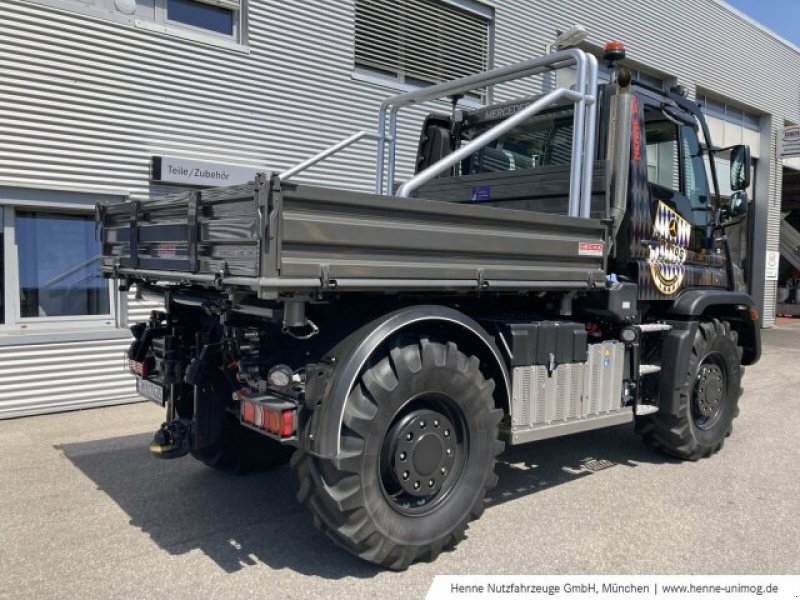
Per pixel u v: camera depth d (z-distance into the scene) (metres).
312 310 3.61
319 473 3.22
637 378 4.89
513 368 4.00
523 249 3.80
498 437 4.04
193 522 4.01
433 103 9.63
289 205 2.84
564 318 4.65
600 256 4.34
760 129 17.06
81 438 5.82
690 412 5.27
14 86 6.24
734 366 5.66
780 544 3.75
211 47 7.40
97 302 7.10
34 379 6.53
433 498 3.57
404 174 9.36
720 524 4.04
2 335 6.34
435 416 3.54
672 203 5.19
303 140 8.24
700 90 14.80
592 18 11.91
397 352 3.34
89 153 6.70
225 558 3.53
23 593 3.12
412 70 9.48
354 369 3.19
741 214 5.52
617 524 4.02
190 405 4.28
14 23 6.20
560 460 5.41
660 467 5.22
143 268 4.09
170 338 4.27
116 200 6.90
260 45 7.78
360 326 3.58
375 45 9.02
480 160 5.73
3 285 6.46
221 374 4.16
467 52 10.16
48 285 6.77
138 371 4.53
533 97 5.33
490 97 10.38
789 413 7.27
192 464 5.15
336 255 3.01
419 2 9.48
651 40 13.16
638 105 4.77
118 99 6.83
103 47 6.70
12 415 6.42
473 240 3.53
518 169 5.14
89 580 3.26
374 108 8.88
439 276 3.40
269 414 3.22
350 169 8.70
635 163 4.76
